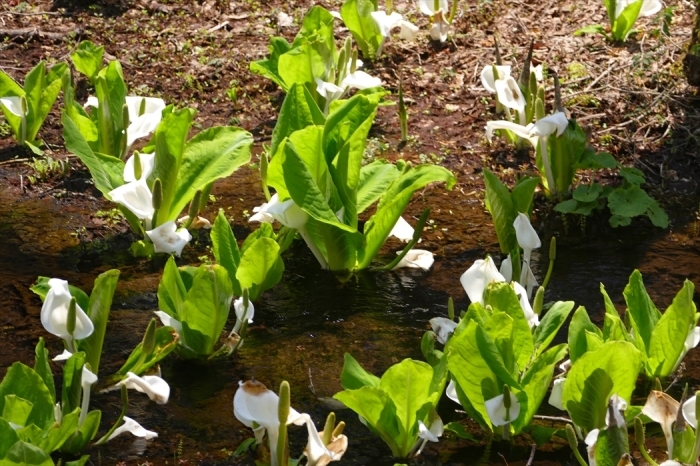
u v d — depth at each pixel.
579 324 4.06
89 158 4.55
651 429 4.07
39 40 5.48
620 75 5.27
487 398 3.99
